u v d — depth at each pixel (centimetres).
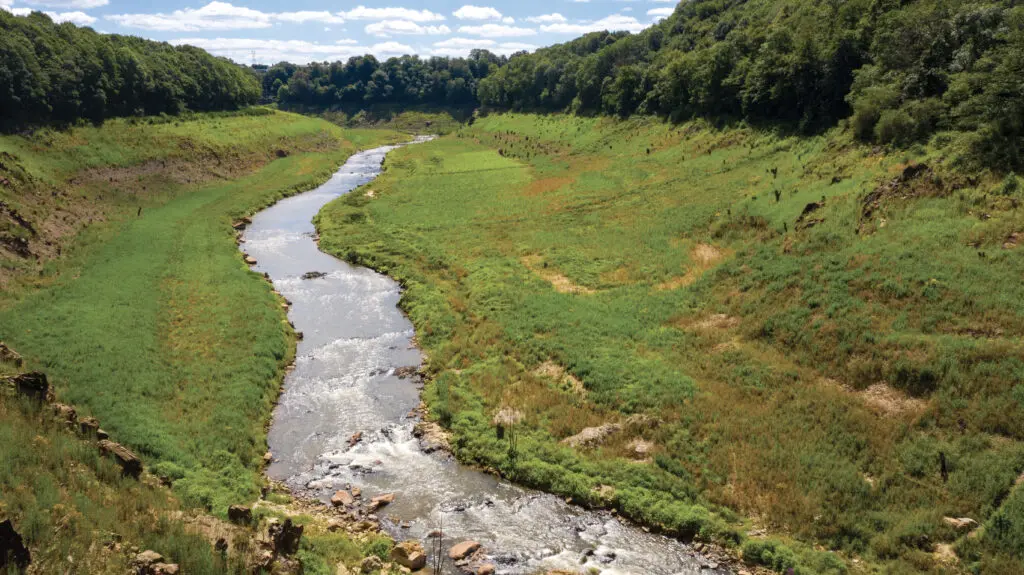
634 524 2375
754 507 2356
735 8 12862
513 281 4706
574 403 3108
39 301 4022
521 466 2672
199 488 2398
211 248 5641
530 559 2186
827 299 3522
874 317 3272
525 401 3150
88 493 1995
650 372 3269
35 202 5541
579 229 5888
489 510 2467
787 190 5359
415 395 3388
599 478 2567
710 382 3152
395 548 2166
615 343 3647
